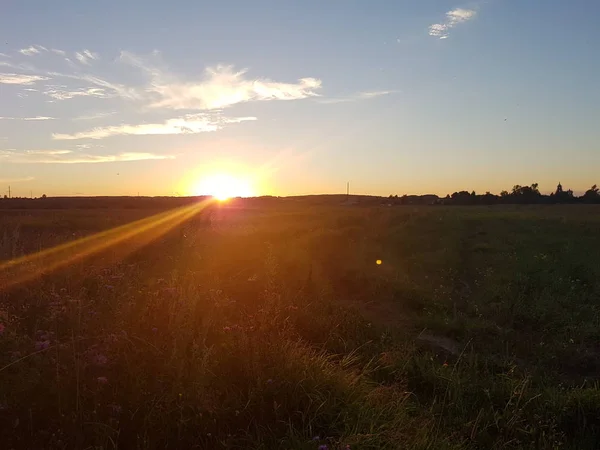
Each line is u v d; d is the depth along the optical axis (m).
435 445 4.32
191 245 10.55
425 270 15.73
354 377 5.51
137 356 4.36
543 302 11.13
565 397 5.84
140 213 38.84
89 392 3.95
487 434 4.96
